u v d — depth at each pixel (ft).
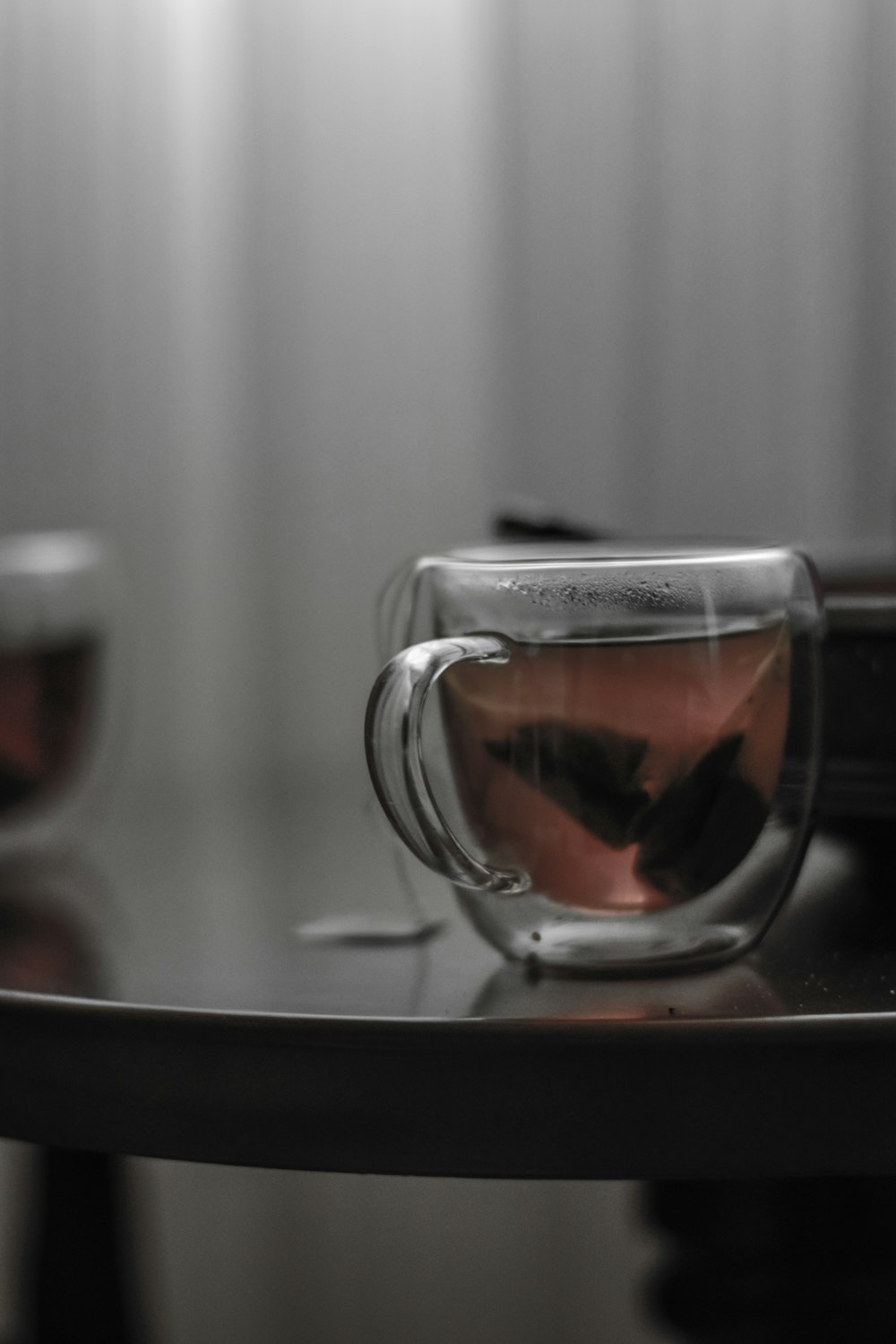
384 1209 5.40
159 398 6.98
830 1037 1.94
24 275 6.82
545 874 2.09
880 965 2.10
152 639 7.07
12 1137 2.09
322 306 7.14
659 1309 3.10
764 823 2.11
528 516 2.55
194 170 6.94
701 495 7.59
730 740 2.07
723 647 2.06
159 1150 2.03
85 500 6.95
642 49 7.38
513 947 2.14
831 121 7.53
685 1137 1.95
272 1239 5.29
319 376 7.17
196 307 6.99
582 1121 1.95
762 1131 1.94
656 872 2.08
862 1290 2.94
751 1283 2.98
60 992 2.13
